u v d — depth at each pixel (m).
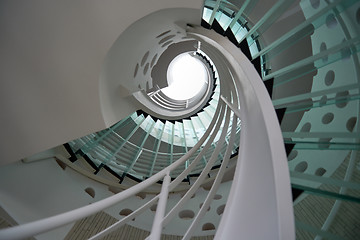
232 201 1.47
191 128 7.16
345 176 1.64
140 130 6.36
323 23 1.63
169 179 2.54
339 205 1.47
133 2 2.66
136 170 5.43
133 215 1.90
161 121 6.69
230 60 2.81
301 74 1.90
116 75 3.50
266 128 1.30
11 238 0.83
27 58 2.81
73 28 2.73
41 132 3.14
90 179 4.75
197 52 7.67
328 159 1.92
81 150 4.62
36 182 3.68
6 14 2.59
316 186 1.52
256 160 1.39
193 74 9.38
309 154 2.11
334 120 2.13
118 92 3.87
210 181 5.00
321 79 2.43
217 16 3.30
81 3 2.62
